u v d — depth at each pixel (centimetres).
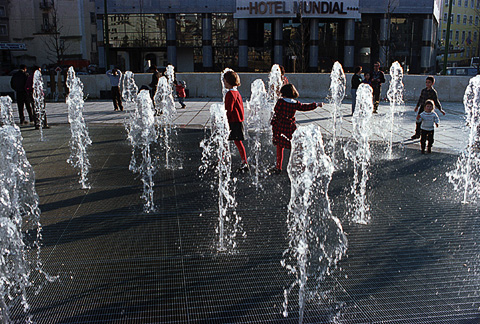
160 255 396
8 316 294
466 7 6856
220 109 532
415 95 1842
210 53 3919
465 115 1370
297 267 371
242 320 296
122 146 907
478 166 732
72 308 311
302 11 3684
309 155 368
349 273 361
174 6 3838
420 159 781
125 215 501
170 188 610
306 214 384
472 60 3472
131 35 3919
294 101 656
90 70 4319
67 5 4772
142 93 688
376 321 295
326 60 3959
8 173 394
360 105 799
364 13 3838
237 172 694
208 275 358
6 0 4762
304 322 293
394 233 446
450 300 320
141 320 296
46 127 1169
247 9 3756
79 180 652
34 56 4919
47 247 413
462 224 471
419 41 3931
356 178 658
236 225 467
